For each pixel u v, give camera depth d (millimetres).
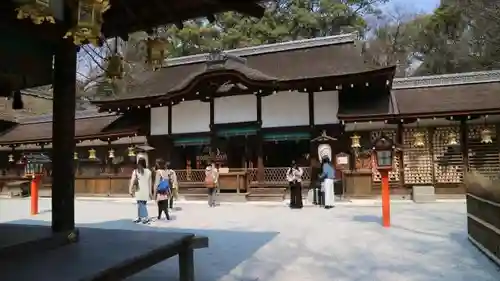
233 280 5289
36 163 18484
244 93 19047
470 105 16031
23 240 4043
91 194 21125
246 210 13945
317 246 7453
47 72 4844
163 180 11703
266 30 32094
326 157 14945
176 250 4449
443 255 6531
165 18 4938
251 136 19391
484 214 6473
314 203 15383
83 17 3393
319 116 18188
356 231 8977
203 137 20094
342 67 18438
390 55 41500
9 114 27422
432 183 16656
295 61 20281
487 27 32938
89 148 22625
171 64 24094
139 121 21844
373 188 16906
